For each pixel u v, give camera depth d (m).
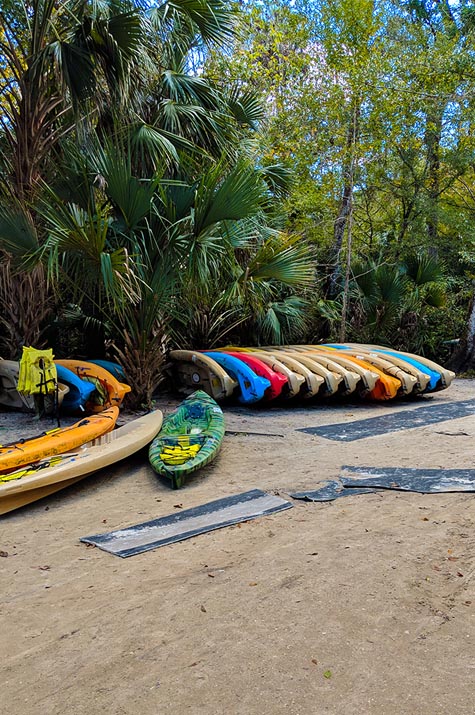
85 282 7.45
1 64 8.48
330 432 7.01
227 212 6.84
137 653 2.60
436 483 4.79
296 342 12.79
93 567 3.51
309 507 4.39
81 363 8.04
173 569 3.43
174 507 4.51
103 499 4.77
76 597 3.14
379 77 12.52
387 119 12.80
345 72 12.99
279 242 8.66
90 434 5.52
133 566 3.50
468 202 15.56
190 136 8.42
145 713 2.21
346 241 14.70
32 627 2.86
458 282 14.78
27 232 6.78
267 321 10.83
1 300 8.66
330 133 13.33
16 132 7.82
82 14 7.36
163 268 7.41
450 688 2.29
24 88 7.64
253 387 8.13
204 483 5.06
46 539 3.98
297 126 13.56
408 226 15.02
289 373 8.33
